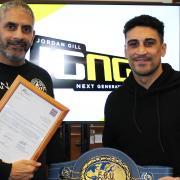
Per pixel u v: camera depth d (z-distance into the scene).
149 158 1.47
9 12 1.45
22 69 1.55
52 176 1.45
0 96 1.47
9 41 1.45
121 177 1.41
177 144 1.43
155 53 1.45
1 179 1.28
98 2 2.45
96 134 2.39
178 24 2.47
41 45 2.46
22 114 1.39
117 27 2.47
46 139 1.38
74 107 2.47
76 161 1.43
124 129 1.54
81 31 2.47
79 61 2.48
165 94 1.49
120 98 1.59
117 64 2.48
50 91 1.64
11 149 1.36
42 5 2.44
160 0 2.84
